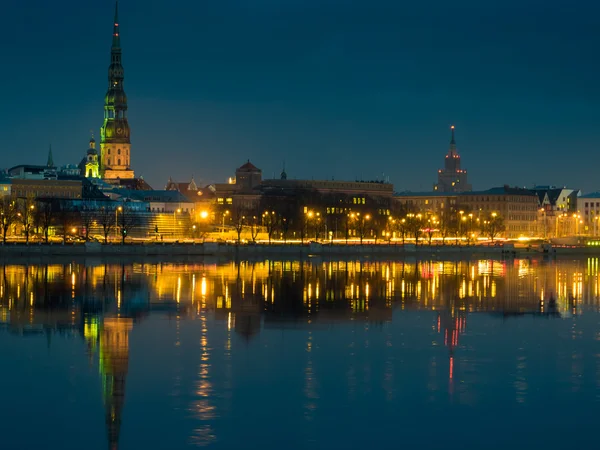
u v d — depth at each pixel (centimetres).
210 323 14588
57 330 13762
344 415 9225
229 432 8694
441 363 11450
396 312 16175
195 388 10125
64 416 9131
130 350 12138
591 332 13925
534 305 17538
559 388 10250
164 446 8331
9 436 8581
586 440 8606
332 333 13638
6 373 10744
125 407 9412
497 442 8544
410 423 9019
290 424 8938
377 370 11031
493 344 12788
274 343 12712
